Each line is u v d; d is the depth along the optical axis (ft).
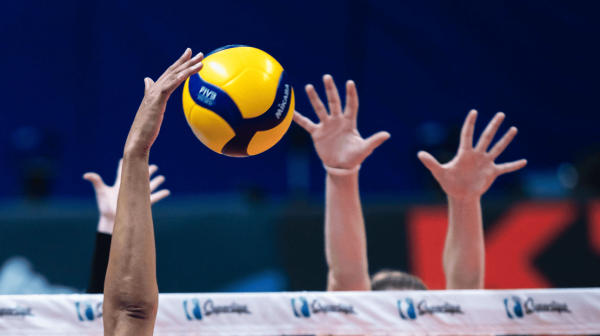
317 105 19.86
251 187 48.60
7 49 68.80
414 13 69.82
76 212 39.86
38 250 39.09
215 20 69.77
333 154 19.75
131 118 69.41
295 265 39.19
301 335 18.66
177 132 68.49
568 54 69.51
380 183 67.97
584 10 69.31
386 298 18.56
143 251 12.87
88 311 18.16
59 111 69.26
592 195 41.96
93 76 69.36
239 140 16.98
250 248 39.32
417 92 69.67
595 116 68.95
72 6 69.51
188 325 18.28
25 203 47.80
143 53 69.67
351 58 69.77
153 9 69.51
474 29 70.03
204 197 67.21
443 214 39.22
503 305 18.78
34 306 18.03
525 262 38.70
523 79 69.72
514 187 53.21
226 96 16.56
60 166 67.00
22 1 69.15
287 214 39.63
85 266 39.09
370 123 69.31
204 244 39.32
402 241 39.06
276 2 70.18
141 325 12.69
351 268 19.62
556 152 69.31
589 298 18.92
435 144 53.16
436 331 18.57
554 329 18.86
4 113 68.44
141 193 13.12
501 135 69.97
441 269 38.75
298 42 70.03
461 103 69.67
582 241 38.63
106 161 68.80
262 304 18.43
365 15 69.92
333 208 19.77
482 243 20.72
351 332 18.48
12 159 67.21
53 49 69.31
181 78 13.09
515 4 69.87
